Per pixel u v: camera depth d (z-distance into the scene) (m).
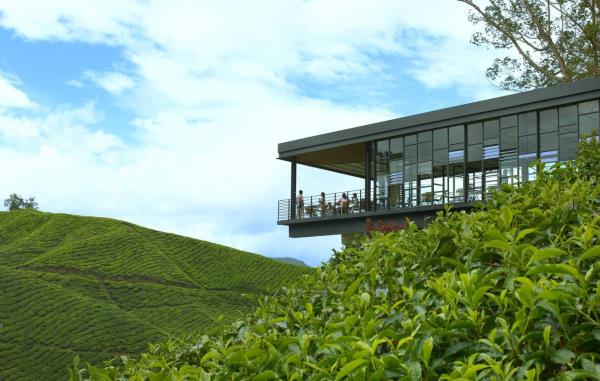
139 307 35.22
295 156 31.08
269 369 2.48
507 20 26.33
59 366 24.25
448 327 2.15
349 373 1.99
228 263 45.56
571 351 1.86
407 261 3.29
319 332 2.84
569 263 2.24
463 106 24.09
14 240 49.41
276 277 44.09
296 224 30.33
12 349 24.97
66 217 51.97
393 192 26.91
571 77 25.33
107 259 41.97
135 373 3.48
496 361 1.94
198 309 36.06
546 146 22.16
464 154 24.36
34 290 31.47
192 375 2.64
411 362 2.00
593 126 20.88
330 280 3.73
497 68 27.48
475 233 3.16
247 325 3.71
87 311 29.86
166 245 46.81
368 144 27.89
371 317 2.51
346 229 28.03
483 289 2.20
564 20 25.83
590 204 3.34
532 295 2.01
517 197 3.80
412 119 25.77
